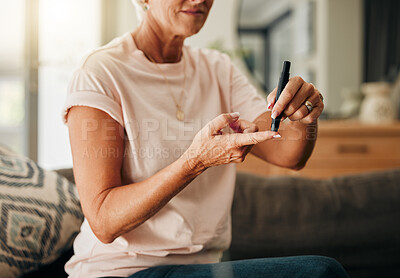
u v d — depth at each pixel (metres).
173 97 0.81
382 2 2.93
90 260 0.76
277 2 2.94
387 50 2.95
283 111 0.69
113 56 0.77
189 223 0.77
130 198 0.66
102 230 0.68
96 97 0.70
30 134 2.22
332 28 2.96
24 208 0.97
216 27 2.93
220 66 0.93
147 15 0.81
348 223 1.30
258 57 2.96
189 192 0.79
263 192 1.38
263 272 0.67
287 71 0.70
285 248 1.29
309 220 1.31
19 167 1.08
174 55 0.85
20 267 0.92
